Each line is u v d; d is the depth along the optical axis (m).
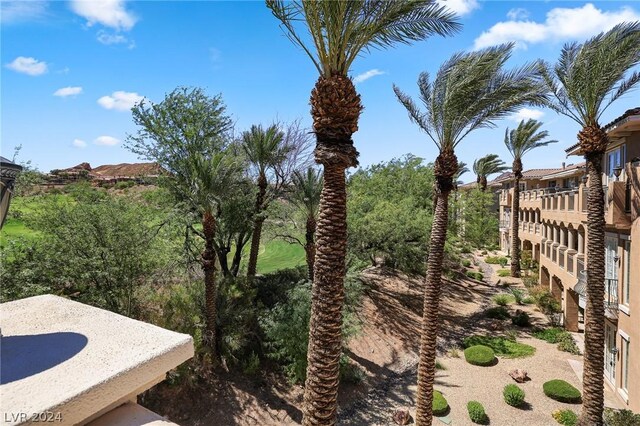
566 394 15.68
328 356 7.26
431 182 33.72
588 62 12.52
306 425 7.41
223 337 16.66
